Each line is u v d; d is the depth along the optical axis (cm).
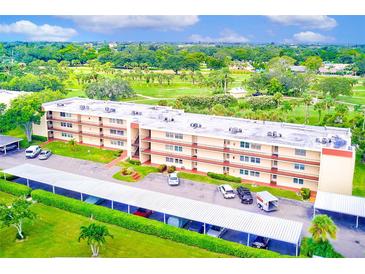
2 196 7025
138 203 6159
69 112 9912
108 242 5566
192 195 7081
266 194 6625
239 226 5425
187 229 5956
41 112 10094
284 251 5397
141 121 8794
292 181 7356
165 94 17988
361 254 5247
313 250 5050
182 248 5428
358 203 6153
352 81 17738
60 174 7406
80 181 7062
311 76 17862
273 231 5303
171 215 6091
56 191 7331
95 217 6225
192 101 13975
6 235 5772
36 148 9281
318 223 4959
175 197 6388
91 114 9662
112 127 9469
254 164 7625
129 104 10725
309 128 8331
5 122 9650
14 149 9750
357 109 13450
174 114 9519
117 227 5991
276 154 7431
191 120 8962
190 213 5812
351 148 6831
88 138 10012
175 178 7538
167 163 8494
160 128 8294
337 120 11269
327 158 6725
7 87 16938
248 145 7600
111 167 8500
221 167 7931
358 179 8069
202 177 7900
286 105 13050
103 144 9862
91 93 16175
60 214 6397
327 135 7694
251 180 7725
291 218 6253
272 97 14025
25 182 7769
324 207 5991
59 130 10225
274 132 7731
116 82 16750
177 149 8312
